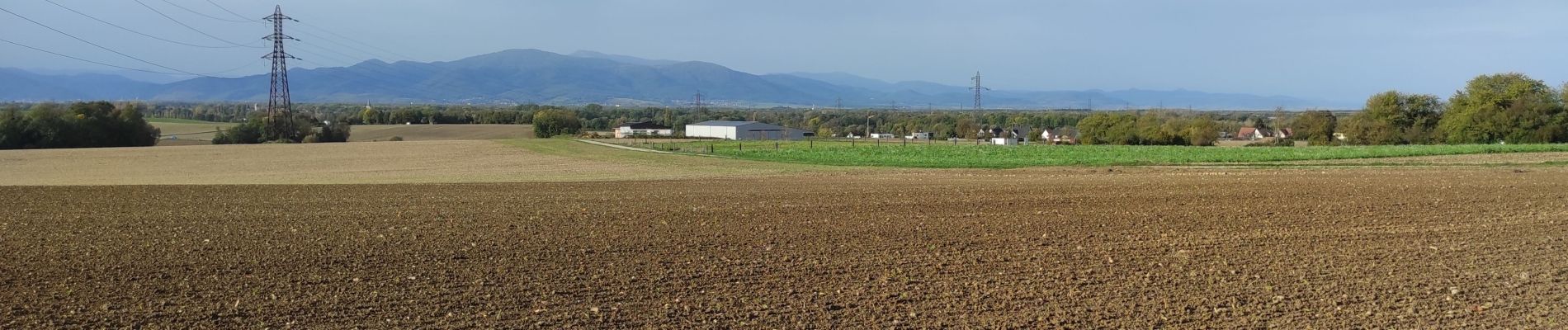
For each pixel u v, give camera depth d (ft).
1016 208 69.82
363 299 37.42
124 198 84.79
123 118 286.87
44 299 37.81
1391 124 283.38
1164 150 209.26
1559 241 50.52
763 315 34.73
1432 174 106.01
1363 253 47.01
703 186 100.99
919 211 68.23
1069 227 58.29
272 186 101.40
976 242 52.03
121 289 39.65
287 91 304.71
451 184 106.73
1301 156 166.71
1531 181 90.79
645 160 181.16
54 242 53.93
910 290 38.78
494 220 63.98
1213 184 90.68
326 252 49.49
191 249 50.60
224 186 101.50
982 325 33.12
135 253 49.14
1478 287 38.50
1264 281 40.04
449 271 43.45
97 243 53.47
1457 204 69.41
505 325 33.35
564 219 64.13
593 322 33.88
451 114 517.14
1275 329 32.32
